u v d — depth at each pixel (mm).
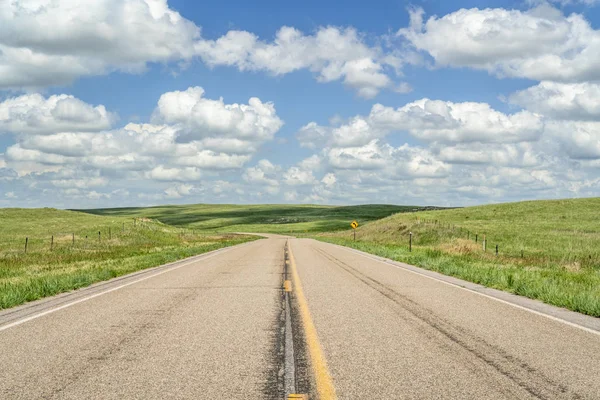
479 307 9758
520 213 71375
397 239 52406
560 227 52656
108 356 6094
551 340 6957
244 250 33750
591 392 4781
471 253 27438
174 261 23281
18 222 60969
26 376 5266
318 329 7711
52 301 10617
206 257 26141
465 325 8000
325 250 33375
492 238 44250
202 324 8102
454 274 16406
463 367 5629
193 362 5832
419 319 8508
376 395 4695
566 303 9906
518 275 14992
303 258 24844
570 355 6152
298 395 4688
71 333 7410
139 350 6391
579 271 18359
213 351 6355
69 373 5383
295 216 169875
